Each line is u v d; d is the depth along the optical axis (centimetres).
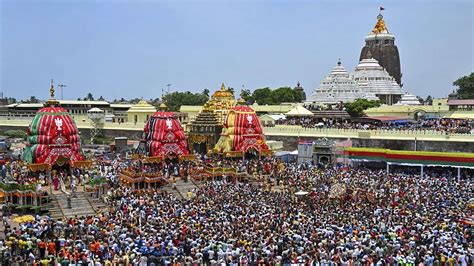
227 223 4181
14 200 5319
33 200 5262
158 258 3328
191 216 4494
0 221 4875
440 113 11725
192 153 8288
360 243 3584
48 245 3644
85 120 12244
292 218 4406
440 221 4275
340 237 3762
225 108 8700
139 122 12006
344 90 14325
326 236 3791
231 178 6994
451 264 3309
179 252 3462
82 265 3247
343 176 6888
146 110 12306
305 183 6456
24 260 3388
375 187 6047
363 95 14650
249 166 7444
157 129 7469
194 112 13362
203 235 3766
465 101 12481
